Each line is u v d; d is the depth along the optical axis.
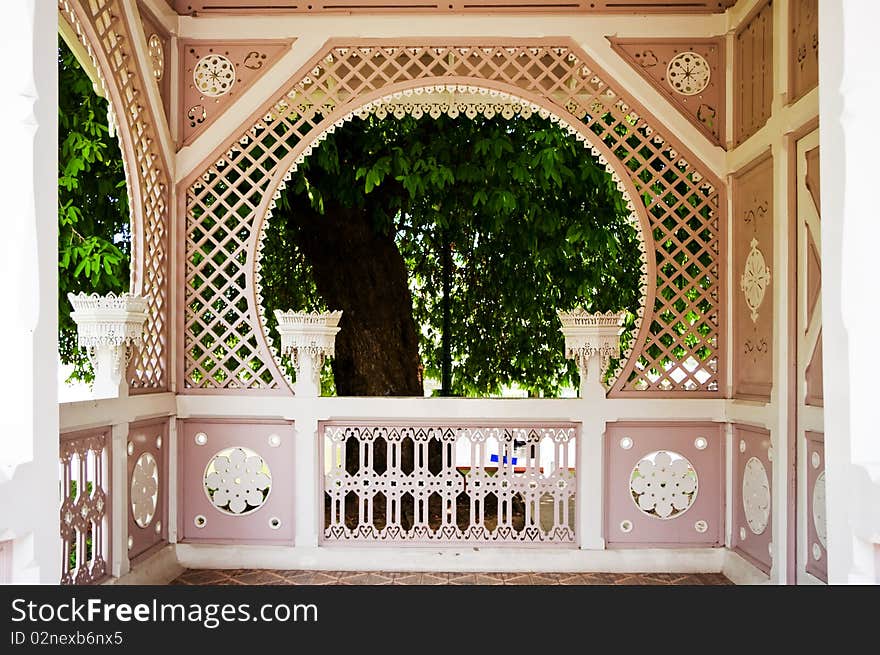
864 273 1.99
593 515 4.86
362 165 6.18
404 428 4.95
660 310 4.95
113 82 4.23
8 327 1.95
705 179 4.95
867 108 1.98
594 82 5.02
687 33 4.87
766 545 4.32
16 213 1.95
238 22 4.92
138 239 4.56
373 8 4.91
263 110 4.96
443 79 4.91
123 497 4.16
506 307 7.21
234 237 5.01
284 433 4.95
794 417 4.00
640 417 4.86
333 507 4.95
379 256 6.54
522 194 6.41
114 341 4.07
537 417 4.88
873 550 2.01
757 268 4.51
